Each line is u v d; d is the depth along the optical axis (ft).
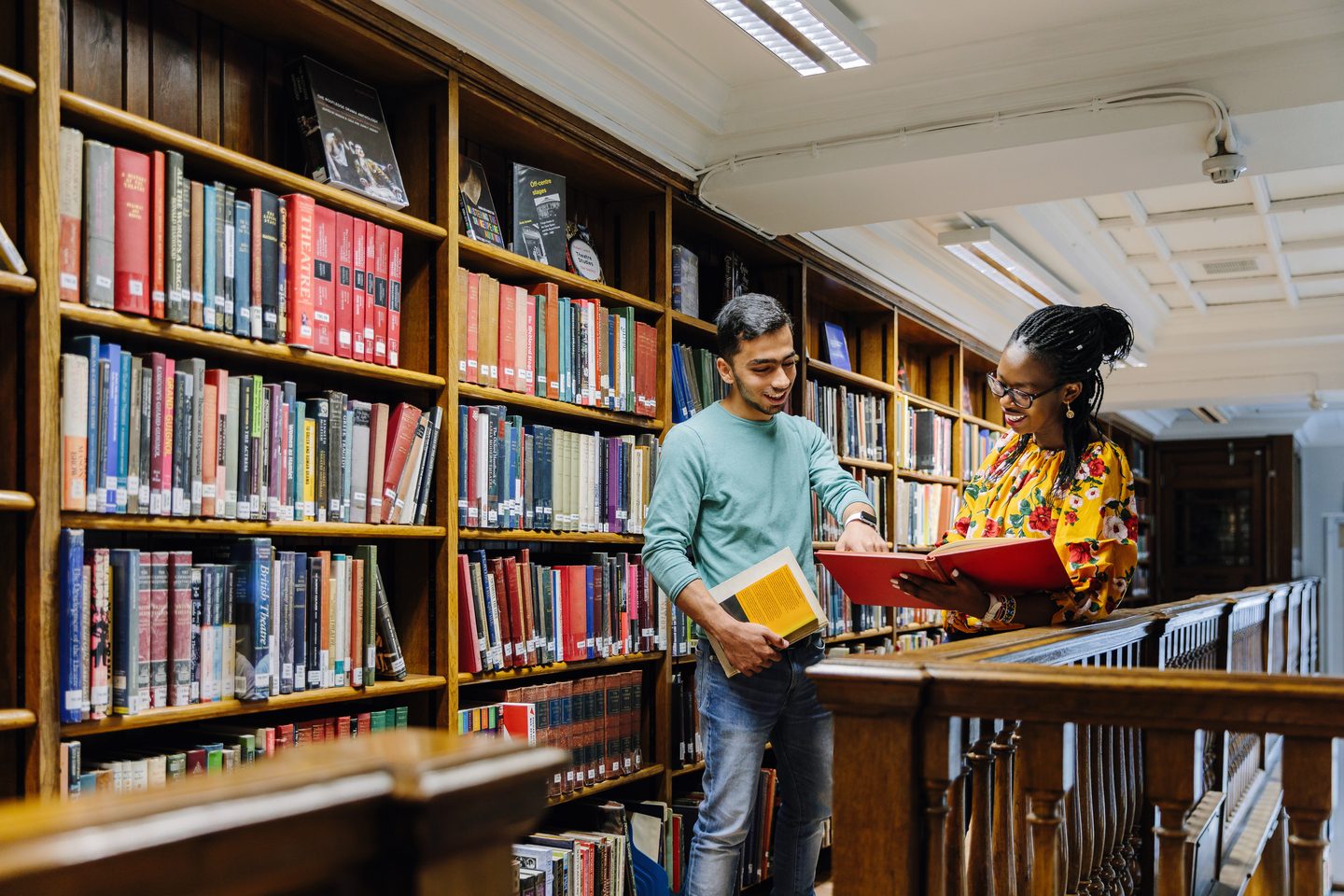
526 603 10.03
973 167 11.87
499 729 9.58
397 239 8.83
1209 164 10.94
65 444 6.30
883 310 18.07
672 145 12.23
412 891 2.34
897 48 11.25
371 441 8.57
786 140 12.35
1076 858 6.34
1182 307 23.79
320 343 8.04
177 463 6.95
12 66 6.29
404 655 9.14
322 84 8.53
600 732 10.94
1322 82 10.09
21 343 6.24
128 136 6.95
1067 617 7.16
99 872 1.79
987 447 22.68
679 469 9.07
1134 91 10.76
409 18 8.73
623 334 11.57
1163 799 4.84
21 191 6.25
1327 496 41.93
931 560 6.96
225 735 7.55
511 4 9.53
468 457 9.39
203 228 7.22
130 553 6.61
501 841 2.60
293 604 7.67
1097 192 12.75
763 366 8.98
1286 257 20.01
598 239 12.62
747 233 13.98
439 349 9.17
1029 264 17.93
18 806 1.87
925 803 5.11
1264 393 25.94
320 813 2.18
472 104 9.89
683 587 8.63
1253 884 12.14
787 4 9.72
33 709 6.07
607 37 10.59
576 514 10.80
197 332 7.14
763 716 8.85
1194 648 10.03
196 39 8.00
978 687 4.98
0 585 6.24
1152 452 39.73
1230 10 10.18
